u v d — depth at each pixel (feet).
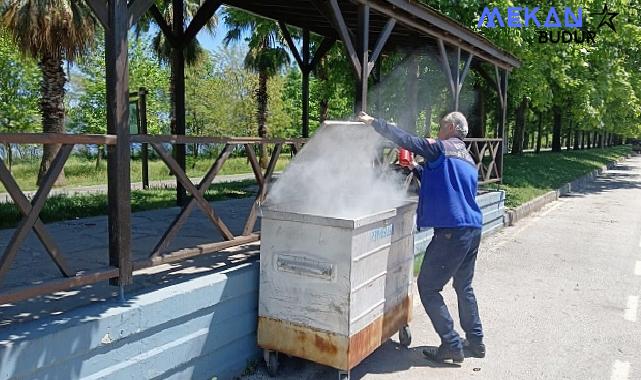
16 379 8.28
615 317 17.38
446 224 13.01
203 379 11.76
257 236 14.11
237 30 59.67
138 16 10.42
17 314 10.21
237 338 12.57
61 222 20.92
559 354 14.48
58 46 45.24
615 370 13.56
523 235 30.91
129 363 10.04
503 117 35.40
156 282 12.42
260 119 67.77
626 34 50.65
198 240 17.75
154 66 94.99
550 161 79.15
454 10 37.88
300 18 30.78
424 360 13.98
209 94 108.37
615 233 31.94
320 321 11.78
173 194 32.71
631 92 57.31
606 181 67.72
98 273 9.93
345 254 11.35
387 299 13.23
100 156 79.51
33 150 78.89
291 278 12.06
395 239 13.43
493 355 14.37
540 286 20.71
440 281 13.46
